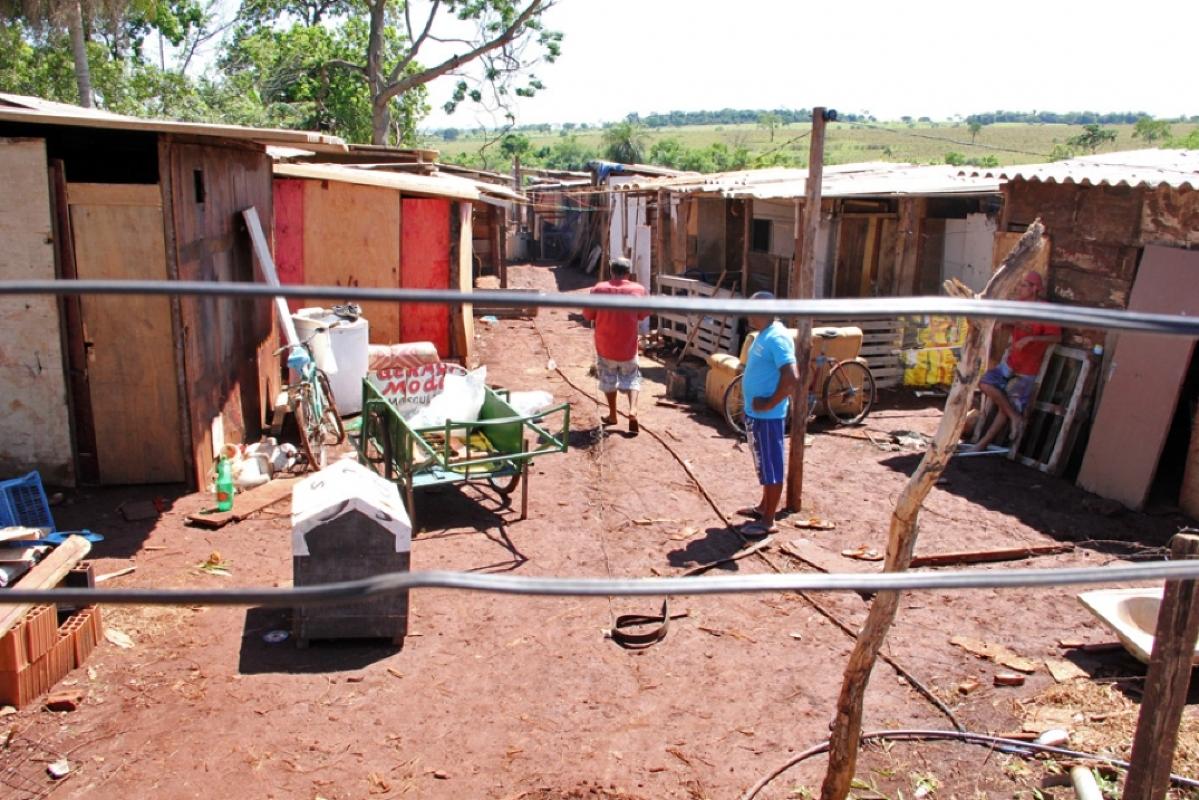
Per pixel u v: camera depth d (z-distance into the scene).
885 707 5.77
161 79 29.20
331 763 5.14
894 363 13.82
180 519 8.28
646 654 6.36
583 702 5.79
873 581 2.14
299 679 5.94
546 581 2.03
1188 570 2.26
